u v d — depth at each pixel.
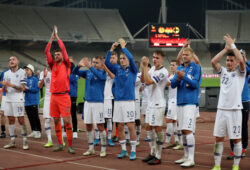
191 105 5.95
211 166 6.10
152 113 6.32
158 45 37.22
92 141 7.21
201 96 19.83
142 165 6.16
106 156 7.03
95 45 49.19
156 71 6.36
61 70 7.28
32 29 45.44
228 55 5.52
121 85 6.63
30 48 46.28
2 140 9.39
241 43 48.84
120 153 7.32
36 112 9.80
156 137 6.43
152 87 6.39
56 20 48.44
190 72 5.95
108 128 8.56
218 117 5.61
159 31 37.12
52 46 46.91
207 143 8.93
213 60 5.59
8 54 44.19
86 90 7.10
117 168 5.89
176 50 47.59
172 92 8.19
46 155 7.11
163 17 45.25
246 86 6.82
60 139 7.63
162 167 5.99
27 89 9.30
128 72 6.60
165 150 7.89
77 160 6.59
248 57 48.09
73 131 9.82
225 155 7.23
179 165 6.18
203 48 49.09
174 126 8.44
